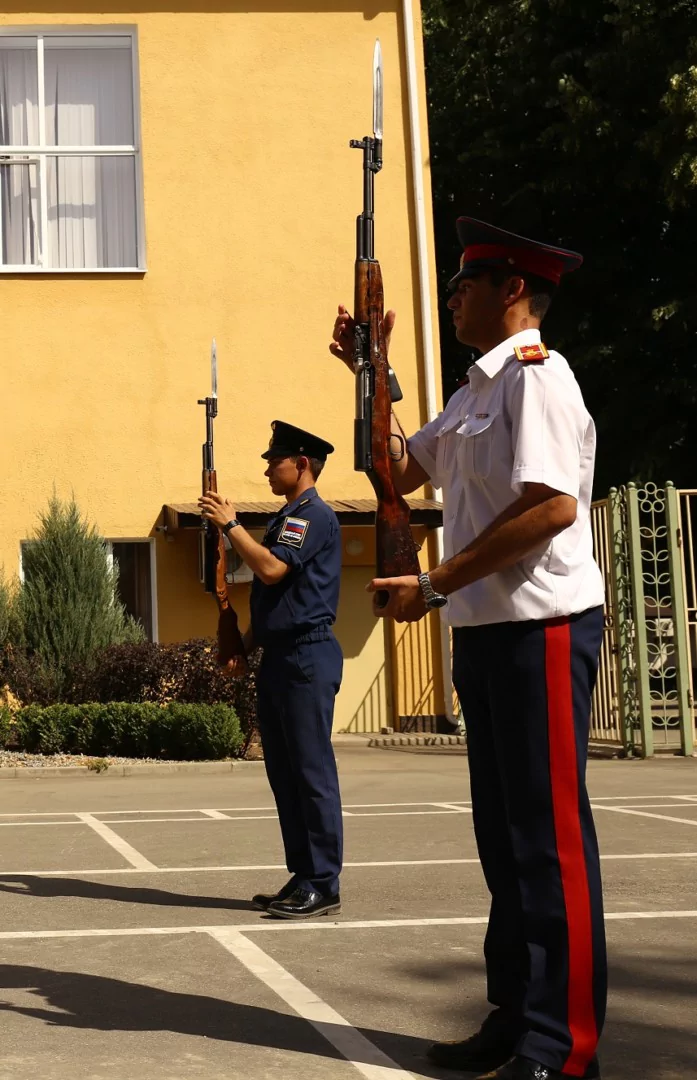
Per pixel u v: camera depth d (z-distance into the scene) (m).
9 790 11.31
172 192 16.23
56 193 16.38
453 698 16.12
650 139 19.33
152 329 16.06
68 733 13.55
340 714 16.20
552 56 21.64
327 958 5.05
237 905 6.11
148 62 16.31
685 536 20.77
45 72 16.41
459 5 23.08
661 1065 3.77
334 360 16.33
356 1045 3.95
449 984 4.65
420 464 4.02
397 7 16.64
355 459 3.73
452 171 22.88
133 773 12.70
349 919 5.75
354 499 16.23
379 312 3.89
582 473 3.63
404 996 4.50
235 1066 3.74
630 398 21.14
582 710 3.56
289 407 16.25
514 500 3.52
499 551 3.42
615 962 4.98
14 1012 4.31
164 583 15.80
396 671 16.12
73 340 15.93
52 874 6.96
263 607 6.04
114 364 15.97
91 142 16.47
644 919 5.72
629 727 13.65
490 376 3.63
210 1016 4.27
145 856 7.55
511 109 22.27
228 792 10.99
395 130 16.53
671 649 14.89
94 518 15.80
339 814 5.93
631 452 21.38
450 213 23.33
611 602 13.91
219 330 16.19
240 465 16.09
